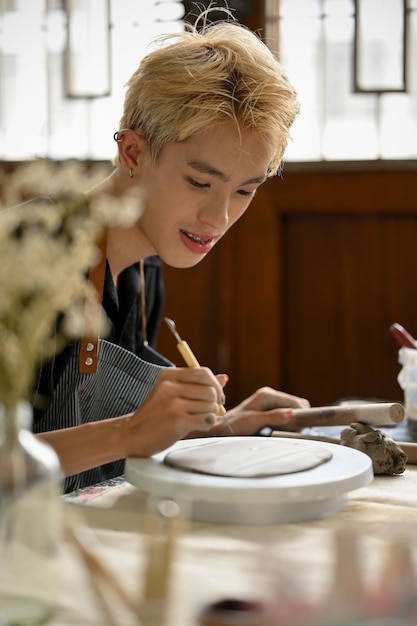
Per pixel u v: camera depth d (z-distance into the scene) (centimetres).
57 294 65
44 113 281
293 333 277
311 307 275
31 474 65
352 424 127
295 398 155
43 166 68
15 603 64
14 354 64
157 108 136
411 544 62
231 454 106
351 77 268
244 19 268
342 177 270
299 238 275
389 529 75
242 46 137
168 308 279
